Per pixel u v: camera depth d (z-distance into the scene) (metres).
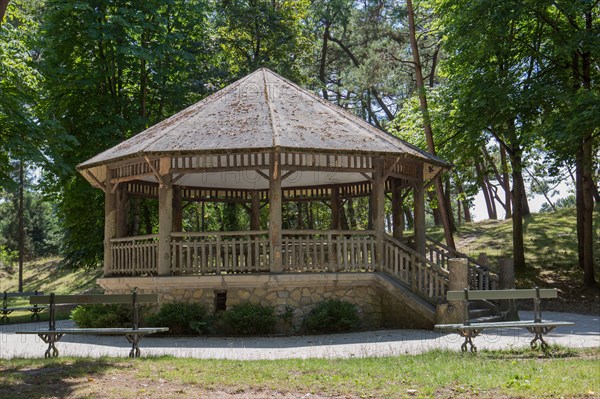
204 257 16.06
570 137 20.34
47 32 24.66
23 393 7.71
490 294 11.27
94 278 42.16
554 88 22.36
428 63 40.34
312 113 18.08
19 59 22.61
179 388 8.16
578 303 22.36
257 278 15.56
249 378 8.65
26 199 57.53
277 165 15.55
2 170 21.83
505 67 25.27
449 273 14.93
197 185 21.53
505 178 40.62
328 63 42.88
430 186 27.62
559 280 25.55
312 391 7.96
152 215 29.86
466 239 35.50
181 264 16.11
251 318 15.07
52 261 51.47
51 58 24.19
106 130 24.75
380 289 16.44
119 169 17.53
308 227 38.94
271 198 15.66
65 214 27.72
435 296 15.59
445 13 25.84
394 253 16.34
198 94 30.05
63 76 25.30
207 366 9.61
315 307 16.00
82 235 27.97
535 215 38.22
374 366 9.39
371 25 37.53
